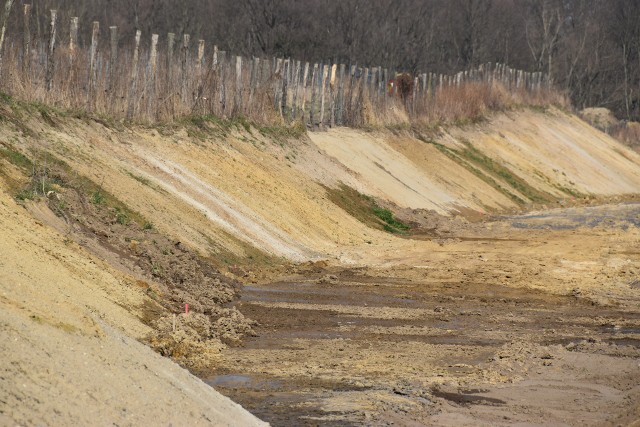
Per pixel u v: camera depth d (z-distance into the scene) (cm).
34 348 1994
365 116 9044
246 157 6278
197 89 6438
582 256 5931
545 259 5788
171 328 3191
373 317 3928
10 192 3662
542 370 3078
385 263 5516
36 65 5247
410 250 6016
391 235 6612
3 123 4431
